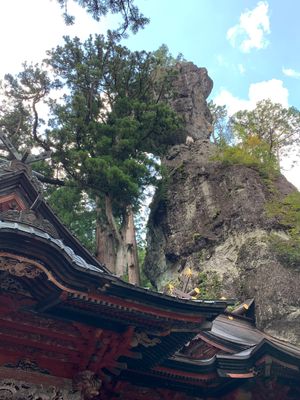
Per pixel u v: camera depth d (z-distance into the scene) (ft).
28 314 29.94
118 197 110.63
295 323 94.17
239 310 67.51
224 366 37.04
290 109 163.94
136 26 47.83
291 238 112.37
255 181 129.49
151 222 143.74
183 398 39.32
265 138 161.27
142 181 114.01
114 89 128.06
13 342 30.12
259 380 38.73
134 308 30.50
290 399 41.24
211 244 122.62
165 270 131.34
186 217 133.18
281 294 99.30
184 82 177.06
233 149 141.79
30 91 121.49
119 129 116.26
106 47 126.41
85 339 31.35
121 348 32.12
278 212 118.83
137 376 37.01
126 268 108.27
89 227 126.21
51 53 124.67
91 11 45.29
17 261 27.37
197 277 115.34
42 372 30.78
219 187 133.39
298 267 104.27
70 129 114.32
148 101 132.36
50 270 27.76
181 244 127.85
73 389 31.22
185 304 31.65
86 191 115.24
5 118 120.37
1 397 28.99
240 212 122.01
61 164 112.98
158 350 35.04
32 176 37.65
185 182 140.87
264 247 109.70
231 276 109.91
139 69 129.59
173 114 125.39
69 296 28.78
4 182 36.14
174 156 150.61
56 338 30.89
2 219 28.73
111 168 104.53
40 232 28.37
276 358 36.70
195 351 46.32
